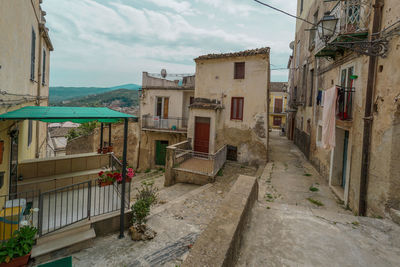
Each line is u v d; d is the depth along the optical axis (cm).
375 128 546
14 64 559
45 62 1262
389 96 504
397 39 487
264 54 1326
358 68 656
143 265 459
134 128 1817
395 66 490
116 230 588
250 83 1383
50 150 2309
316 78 1199
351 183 657
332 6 981
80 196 693
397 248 372
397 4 493
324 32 687
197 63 1536
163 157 1781
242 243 371
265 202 557
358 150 621
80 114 529
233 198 416
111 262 465
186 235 588
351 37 626
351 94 685
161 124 1733
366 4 609
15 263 398
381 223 456
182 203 828
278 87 4050
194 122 1463
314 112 1216
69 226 515
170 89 1720
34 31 859
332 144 672
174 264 464
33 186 675
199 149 1472
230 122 1441
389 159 495
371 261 338
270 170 1141
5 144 540
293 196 767
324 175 973
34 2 835
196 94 1546
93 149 1881
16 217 447
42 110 543
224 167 1330
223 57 1432
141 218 601
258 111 1366
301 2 1822
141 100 1811
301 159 1409
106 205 640
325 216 483
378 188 523
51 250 459
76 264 455
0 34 449
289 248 363
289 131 2481
